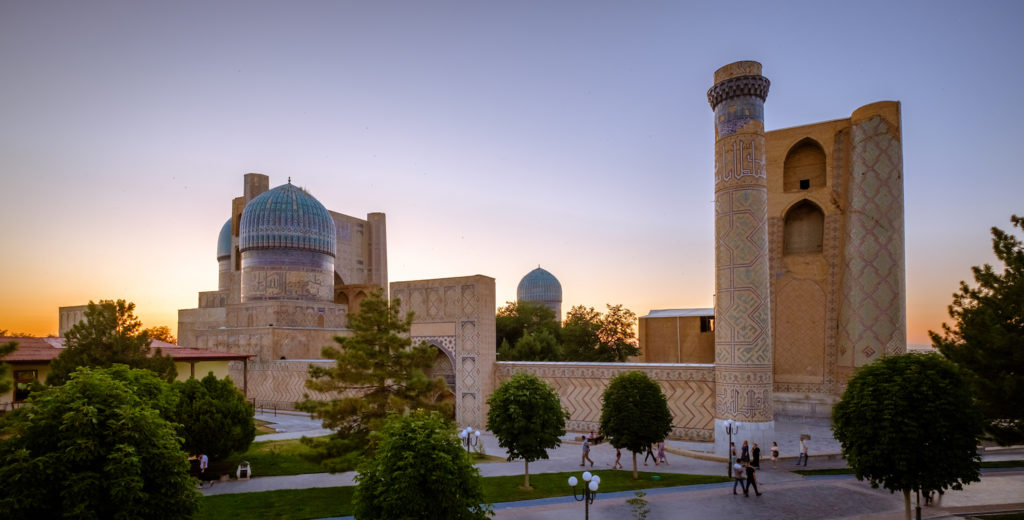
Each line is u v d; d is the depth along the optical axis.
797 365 32.72
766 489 18.86
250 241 47.69
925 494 14.02
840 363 31.50
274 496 18.45
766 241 24.89
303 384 39.34
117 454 9.80
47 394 10.64
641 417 20.88
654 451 25.67
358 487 11.71
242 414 22.09
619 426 20.95
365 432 18.78
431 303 33.06
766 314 24.28
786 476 20.86
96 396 10.62
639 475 21.36
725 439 24.23
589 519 15.87
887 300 29.61
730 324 24.56
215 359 35.72
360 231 61.22
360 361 18.89
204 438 20.78
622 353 43.75
